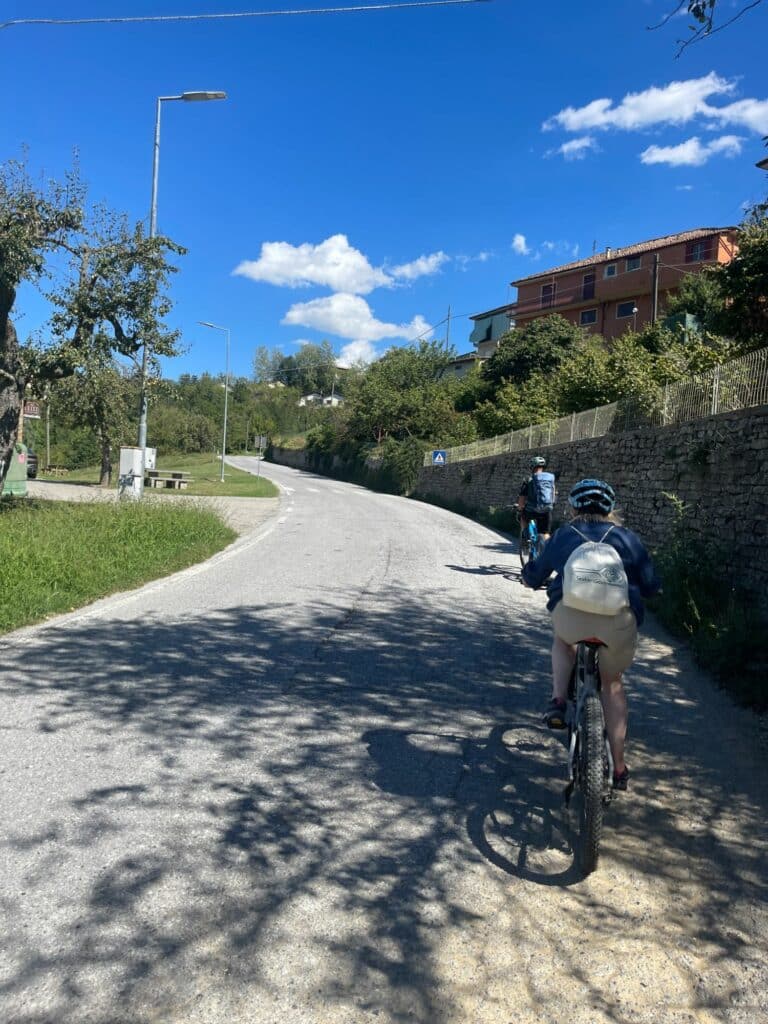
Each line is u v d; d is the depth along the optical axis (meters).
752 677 5.57
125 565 10.03
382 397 52.53
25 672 5.68
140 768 4.04
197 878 3.02
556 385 29.77
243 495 29.98
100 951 2.57
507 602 8.95
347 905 2.89
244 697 5.23
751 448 8.38
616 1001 2.45
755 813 3.77
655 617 8.20
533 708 5.20
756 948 2.74
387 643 6.81
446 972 2.55
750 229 13.86
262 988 2.43
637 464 13.44
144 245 15.59
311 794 3.80
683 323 27.70
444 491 34.75
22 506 16.50
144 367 17.31
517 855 3.31
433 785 3.95
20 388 15.65
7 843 3.23
